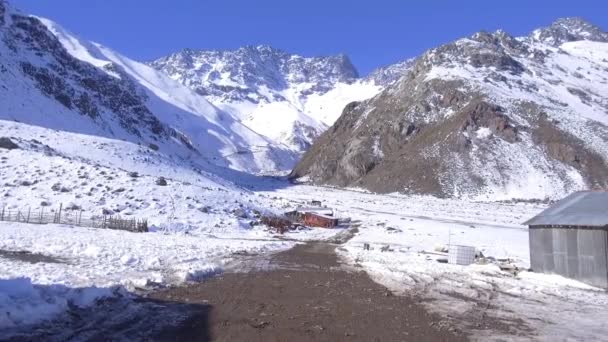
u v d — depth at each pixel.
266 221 52.53
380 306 15.88
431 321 14.03
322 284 19.70
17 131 75.19
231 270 22.31
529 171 107.31
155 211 46.62
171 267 21.03
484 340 12.22
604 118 131.88
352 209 84.44
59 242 26.23
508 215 78.44
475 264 28.20
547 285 21.64
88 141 79.75
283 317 13.77
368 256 31.05
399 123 139.75
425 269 25.42
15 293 12.79
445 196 105.44
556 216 24.73
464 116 124.75
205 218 47.88
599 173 104.38
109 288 14.95
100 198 47.34
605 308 16.98
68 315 12.21
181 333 11.59
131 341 10.70
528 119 124.62
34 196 45.75
